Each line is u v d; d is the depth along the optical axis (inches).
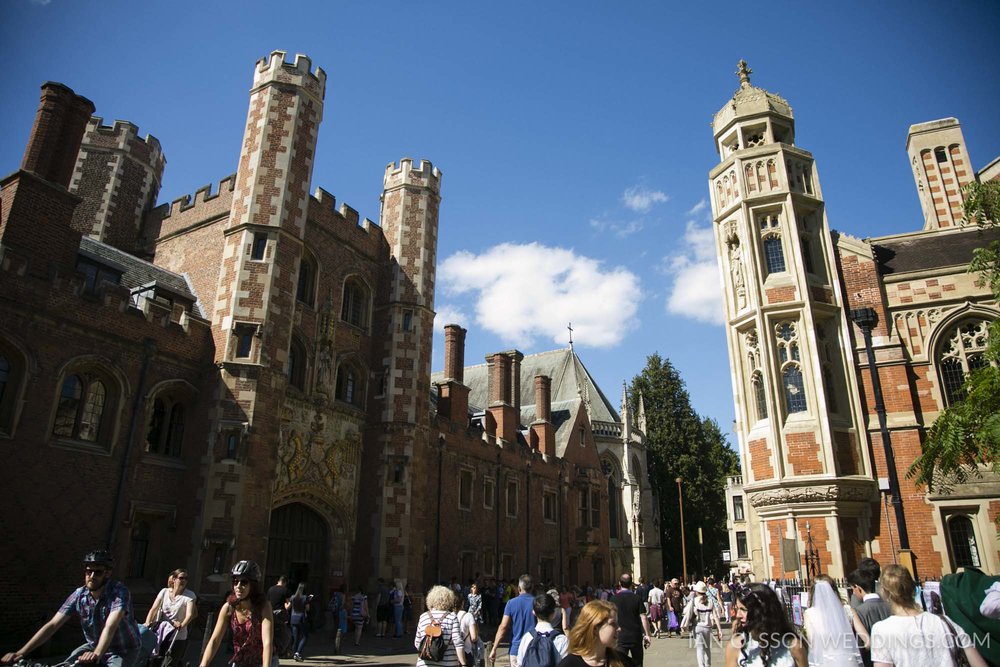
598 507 1819.6
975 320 875.4
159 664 362.0
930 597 362.3
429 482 1182.3
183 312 849.5
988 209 606.5
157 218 1122.7
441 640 307.0
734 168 981.2
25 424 651.5
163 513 767.1
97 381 737.0
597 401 2159.2
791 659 207.5
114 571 705.6
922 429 843.4
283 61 1005.8
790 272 907.4
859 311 874.1
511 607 364.5
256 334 848.9
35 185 716.0
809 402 852.0
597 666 204.5
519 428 1688.0
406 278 1155.3
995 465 547.5
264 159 939.3
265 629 239.0
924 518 802.2
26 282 671.8
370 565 992.9
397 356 1104.2
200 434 805.2
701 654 556.1
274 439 839.1
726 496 2482.8
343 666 617.6
